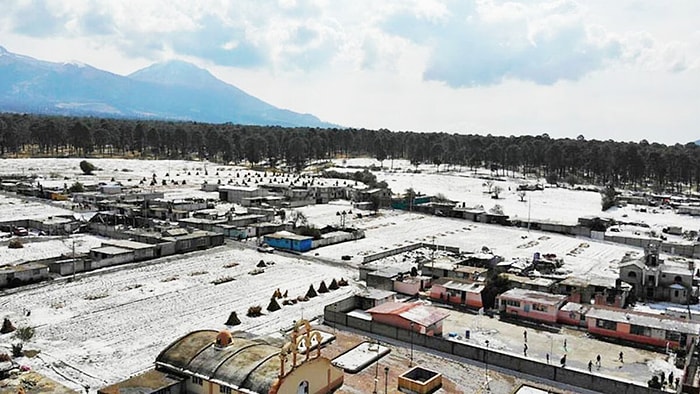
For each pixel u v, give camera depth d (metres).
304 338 42.31
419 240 102.12
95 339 51.03
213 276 73.06
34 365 45.00
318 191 145.38
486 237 108.00
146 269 75.00
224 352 41.69
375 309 56.75
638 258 79.62
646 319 56.19
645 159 195.50
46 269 68.25
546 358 50.06
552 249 99.12
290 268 78.75
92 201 121.88
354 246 94.81
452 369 47.25
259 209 121.12
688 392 41.72
